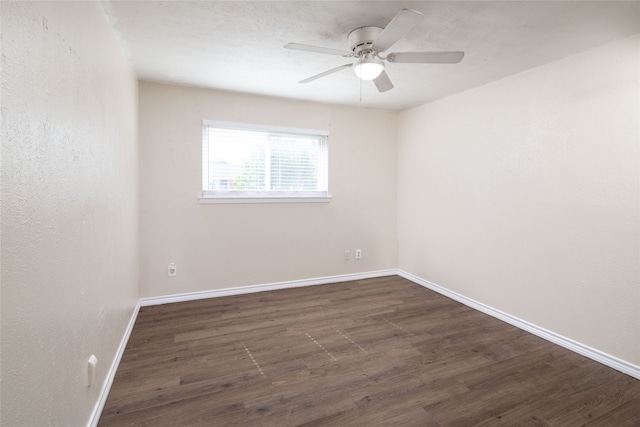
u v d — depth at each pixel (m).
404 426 1.65
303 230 3.90
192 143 3.36
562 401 1.85
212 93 3.40
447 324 2.89
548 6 1.80
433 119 3.79
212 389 1.93
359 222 4.21
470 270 3.32
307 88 3.34
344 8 1.86
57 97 1.17
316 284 4.00
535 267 2.69
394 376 2.08
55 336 1.14
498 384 2.00
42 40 1.05
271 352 2.37
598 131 2.27
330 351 2.39
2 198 0.83
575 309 2.41
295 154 3.85
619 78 2.15
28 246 0.96
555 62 2.53
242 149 3.61
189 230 3.39
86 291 1.47
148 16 1.93
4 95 0.84
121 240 2.30
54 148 1.14
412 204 4.15
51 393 1.11
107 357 1.87
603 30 2.04
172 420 1.67
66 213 1.25
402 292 3.75
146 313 3.06
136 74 2.95
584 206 2.35
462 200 3.41
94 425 1.55
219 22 2.01
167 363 2.20
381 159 4.29
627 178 2.12
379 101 3.80
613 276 2.20
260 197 3.63
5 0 0.84
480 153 3.19
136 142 3.02
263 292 3.70
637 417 1.72
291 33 2.16
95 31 1.66
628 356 2.12
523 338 2.62
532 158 2.71
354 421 1.68
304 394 1.89
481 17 1.93
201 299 3.45
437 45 2.30
